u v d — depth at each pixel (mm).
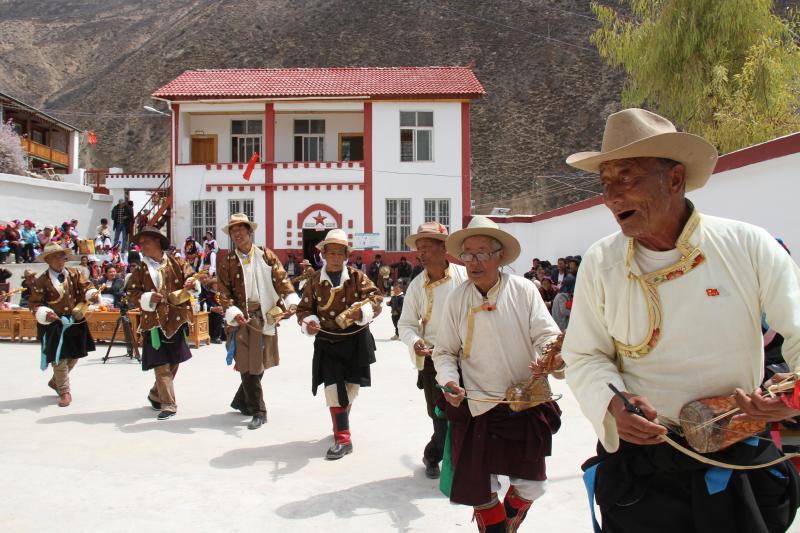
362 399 7977
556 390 8352
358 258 27188
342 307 5875
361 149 29812
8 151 28797
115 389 8766
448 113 27781
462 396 3510
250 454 5793
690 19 15477
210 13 89562
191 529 4145
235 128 29828
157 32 100188
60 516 4352
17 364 10906
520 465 3477
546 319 3658
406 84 28594
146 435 6414
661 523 2355
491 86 63062
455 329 3791
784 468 2361
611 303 2416
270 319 6863
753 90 14484
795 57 14914
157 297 7031
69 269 7910
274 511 4449
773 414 2041
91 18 109875
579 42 64312
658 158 2250
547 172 52156
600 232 16781
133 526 4188
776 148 8430
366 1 80938
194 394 8398
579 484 4887
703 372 2268
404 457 5688
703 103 15195
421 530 4125
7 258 20906
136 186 30812
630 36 16969
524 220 23438
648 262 2346
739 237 2262
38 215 26547
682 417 2268
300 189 27969
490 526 3512
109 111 79062
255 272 6863
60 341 7613
